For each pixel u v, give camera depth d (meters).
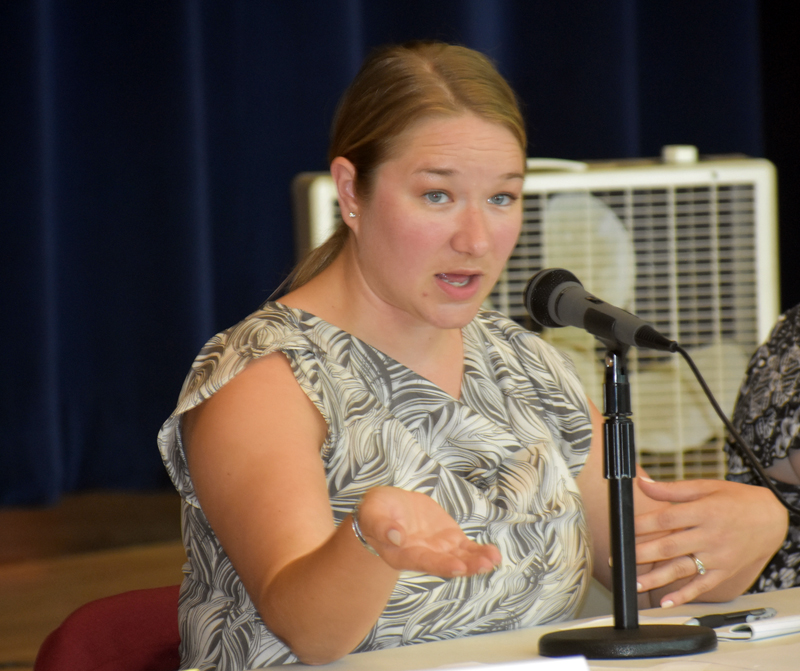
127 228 14.47
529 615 5.02
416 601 4.73
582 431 5.57
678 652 3.88
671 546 4.90
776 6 14.32
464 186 4.55
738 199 8.73
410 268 4.64
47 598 13.03
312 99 14.70
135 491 14.73
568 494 5.23
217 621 4.85
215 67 14.72
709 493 5.06
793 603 4.96
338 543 3.68
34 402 13.94
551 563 5.05
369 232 4.76
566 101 14.76
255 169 14.85
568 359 5.90
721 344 8.77
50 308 13.99
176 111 14.29
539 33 14.76
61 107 14.26
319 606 3.79
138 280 14.51
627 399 4.08
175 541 16.34
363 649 4.72
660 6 14.84
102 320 14.55
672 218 8.65
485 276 4.65
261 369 4.74
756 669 3.62
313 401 4.75
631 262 8.59
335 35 14.62
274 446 4.43
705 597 5.10
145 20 14.30
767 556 5.12
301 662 4.12
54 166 14.25
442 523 3.38
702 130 14.75
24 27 13.62
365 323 5.11
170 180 14.36
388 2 14.74
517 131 4.65
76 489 14.62
